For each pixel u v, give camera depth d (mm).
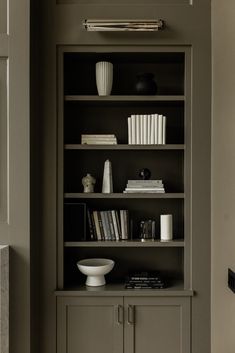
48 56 2344
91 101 2473
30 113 2230
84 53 2420
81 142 2482
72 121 2684
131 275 2465
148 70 2686
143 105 2635
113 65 2684
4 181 2205
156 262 2656
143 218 2670
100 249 2660
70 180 2680
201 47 2338
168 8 2342
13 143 2193
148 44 2342
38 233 2340
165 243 2369
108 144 2424
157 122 2420
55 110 2348
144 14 2342
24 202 2188
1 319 2098
